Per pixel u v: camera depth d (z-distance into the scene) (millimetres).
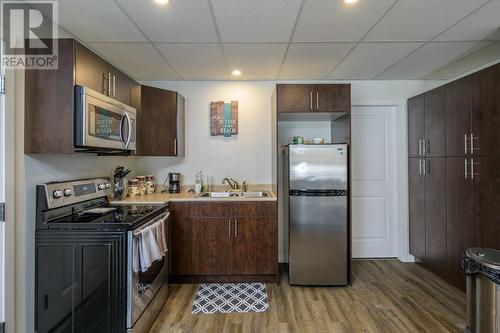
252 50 2654
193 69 3186
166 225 2689
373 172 3777
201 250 2988
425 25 2188
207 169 3648
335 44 2531
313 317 2381
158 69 3180
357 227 3793
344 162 2977
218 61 2938
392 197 3785
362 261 3707
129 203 2734
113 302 1876
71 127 1880
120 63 2988
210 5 1894
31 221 1896
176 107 3299
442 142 2982
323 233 2984
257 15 2027
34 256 1914
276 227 2998
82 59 1948
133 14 2004
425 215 3295
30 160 1896
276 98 3092
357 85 3676
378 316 2395
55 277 1902
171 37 2373
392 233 3791
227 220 2986
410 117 3607
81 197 2305
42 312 1909
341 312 2461
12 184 1765
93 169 2654
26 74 1856
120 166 3168
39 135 1889
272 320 2340
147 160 3635
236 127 3617
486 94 2418
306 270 2990
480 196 2492
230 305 2580
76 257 1895
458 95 2742
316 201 2979
